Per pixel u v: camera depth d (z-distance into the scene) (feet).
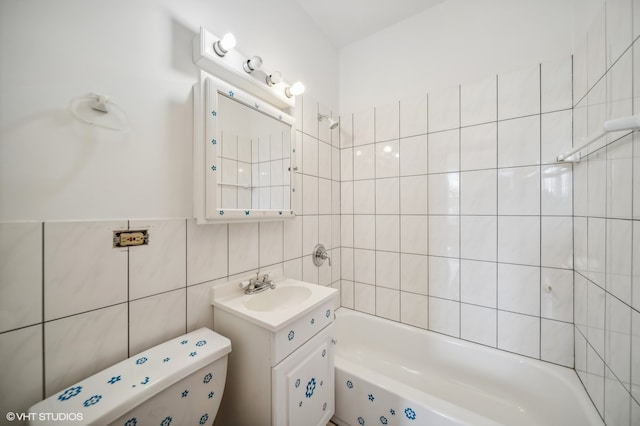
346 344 5.92
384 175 5.82
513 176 4.40
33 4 2.10
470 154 4.78
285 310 3.15
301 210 5.18
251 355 3.02
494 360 4.48
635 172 2.44
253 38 4.14
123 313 2.61
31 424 1.83
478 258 4.74
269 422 2.86
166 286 2.97
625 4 2.58
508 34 4.46
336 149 6.33
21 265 2.03
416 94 5.41
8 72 1.99
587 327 3.51
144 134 2.78
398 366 5.32
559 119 4.04
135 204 2.71
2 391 1.96
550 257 4.14
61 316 2.23
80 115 2.33
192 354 2.62
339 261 6.41
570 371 3.94
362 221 6.15
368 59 6.06
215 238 3.52
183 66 3.12
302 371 3.25
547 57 4.14
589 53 3.44
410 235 5.49
